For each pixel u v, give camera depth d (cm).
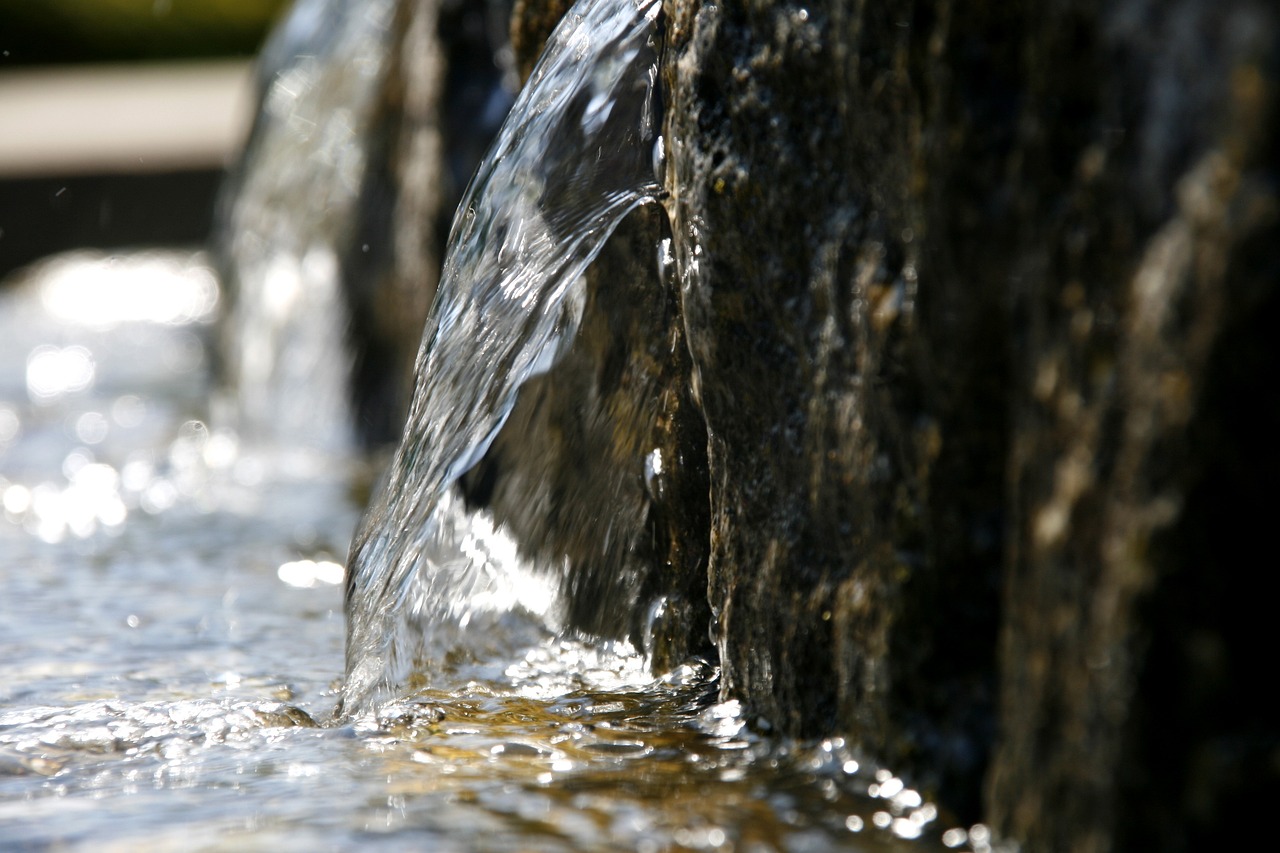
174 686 596
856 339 400
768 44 435
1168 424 274
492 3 966
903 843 367
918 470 373
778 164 434
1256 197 257
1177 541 272
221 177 2253
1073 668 304
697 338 488
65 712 542
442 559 621
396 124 1179
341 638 686
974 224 344
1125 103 292
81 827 412
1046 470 319
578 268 570
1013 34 332
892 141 376
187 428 1331
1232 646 268
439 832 391
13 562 870
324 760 471
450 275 643
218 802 430
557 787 428
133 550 902
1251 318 258
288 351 1314
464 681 580
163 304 2028
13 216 2197
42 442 1275
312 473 1144
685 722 494
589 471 613
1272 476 260
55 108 2822
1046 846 319
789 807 397
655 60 545
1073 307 310
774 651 457
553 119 592
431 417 615
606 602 606
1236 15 260
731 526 487
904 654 384
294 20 1510
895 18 365
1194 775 274
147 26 4334
